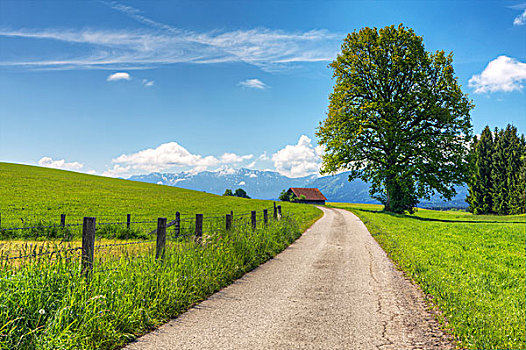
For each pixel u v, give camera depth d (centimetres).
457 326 567
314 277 953
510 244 1714
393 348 500
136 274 651
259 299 742
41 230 1526
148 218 3219
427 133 4466
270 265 1119
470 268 1098
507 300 742
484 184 6612
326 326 585
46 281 508
